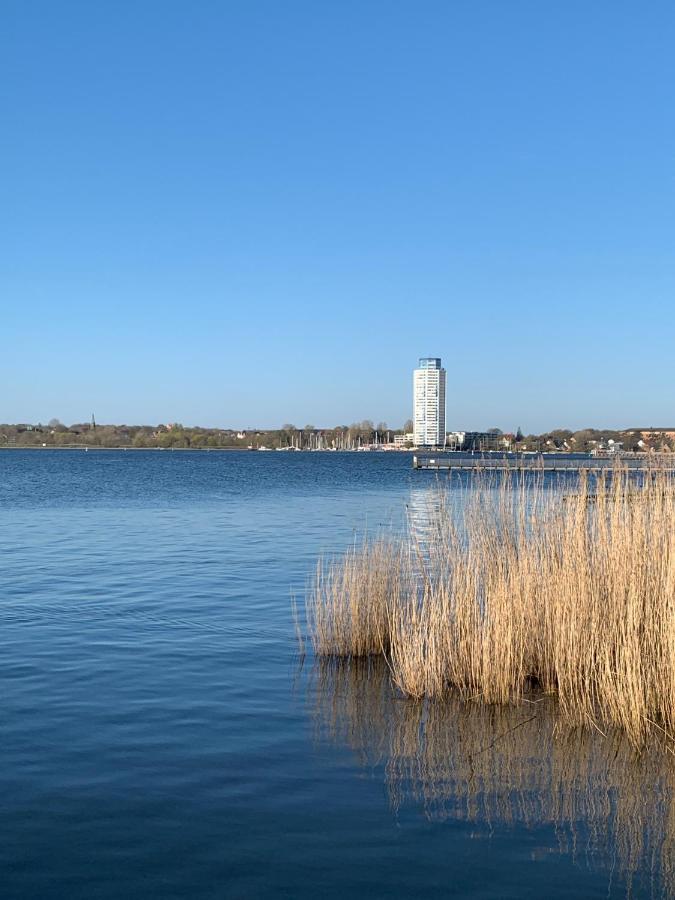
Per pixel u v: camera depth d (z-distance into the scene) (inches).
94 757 370.9
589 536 476.7
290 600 742.5
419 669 460.8
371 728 409.1
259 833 303.4
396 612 559.5
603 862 285.7
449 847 295.3
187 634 610.9
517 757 372.8
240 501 2047.2
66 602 731.4
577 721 418.3
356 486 2790.4
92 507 1847.9
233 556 1034.7
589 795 335.9
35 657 542.0
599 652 425.4
